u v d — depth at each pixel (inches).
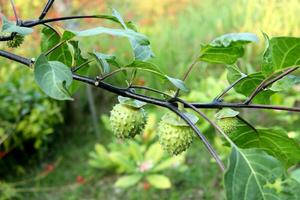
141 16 294.5
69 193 198.8
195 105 48.7
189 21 276.2
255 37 46.8
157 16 291.7
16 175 214.5
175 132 50.3
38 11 195.8
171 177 192.7
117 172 200.8
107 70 47.8
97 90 267.0
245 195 35.7
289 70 45.1
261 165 36.9
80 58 57.0
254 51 206.5
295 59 42.6
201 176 191.0
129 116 52.9
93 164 203.9
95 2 230.1
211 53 49.5
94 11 232.1
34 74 38.4
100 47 245.8
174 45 253.3
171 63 247.8
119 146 206.8
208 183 186.7
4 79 205.9
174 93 48.6
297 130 201.2
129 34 39.8
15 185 205.2
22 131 200.1
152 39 260.1
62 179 209.8
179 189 187.6
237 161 37.1
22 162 220.4
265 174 36.7
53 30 56.1
